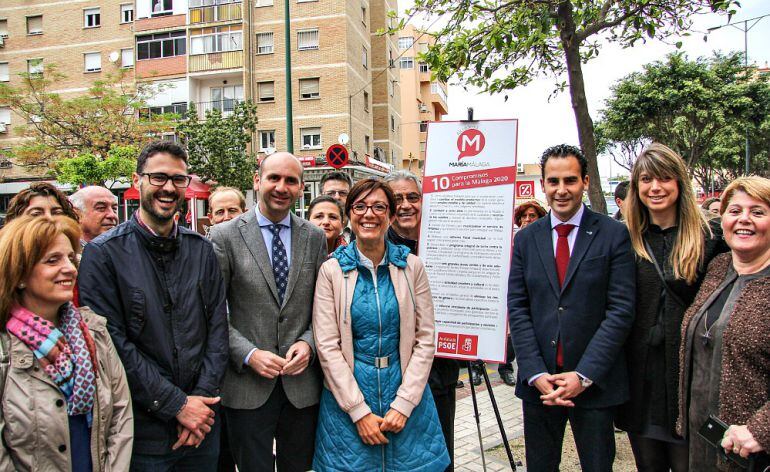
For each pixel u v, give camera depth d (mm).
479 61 7398
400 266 2969
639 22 6832
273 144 26234
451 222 3641
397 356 2926
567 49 6852
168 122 22547
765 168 26141
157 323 2549
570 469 4078
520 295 3201
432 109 48531
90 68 28375
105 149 21641
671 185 2844
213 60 26438
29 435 1995
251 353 2857
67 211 3338
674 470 2883
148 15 27344
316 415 3092
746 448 2146
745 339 2268
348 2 26109
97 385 2217
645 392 2910
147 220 2678
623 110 21844
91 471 2174
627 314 2857
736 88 20391
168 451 2539
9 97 22281
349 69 26000
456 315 3553
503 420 5289
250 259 2992
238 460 2963
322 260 3223
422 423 2898
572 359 2924
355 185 2951
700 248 2775
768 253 2404
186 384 2615
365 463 2777
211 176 21562
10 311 2102
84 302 2463
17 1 28938
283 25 26047
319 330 2904
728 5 6375
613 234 2996
